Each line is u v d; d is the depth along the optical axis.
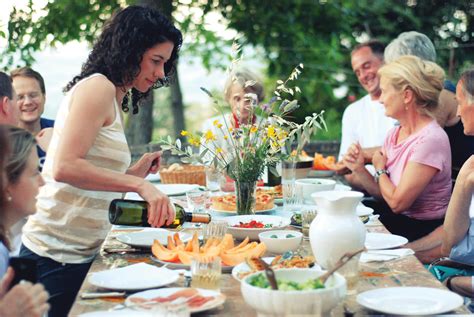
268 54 9.58
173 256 2.59
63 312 2.91
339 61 9.74
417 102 3.93
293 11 9.39
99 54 2.95
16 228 2.93
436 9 9.74
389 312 2.04
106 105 2.76
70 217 2.87
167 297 2.15
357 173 4.30
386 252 2.71
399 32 9.92
